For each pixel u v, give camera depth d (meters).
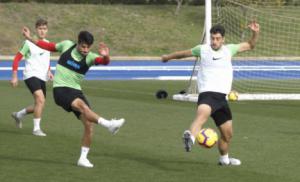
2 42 107.00
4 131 33.12
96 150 27.83
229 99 50.19
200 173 23.19
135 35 116.00
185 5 132.00
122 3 128.88
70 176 22.31
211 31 23.44
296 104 49.06
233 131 34.06
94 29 115.81
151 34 117.00
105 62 23.56
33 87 31.81
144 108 44.31
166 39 116.00
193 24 123.31
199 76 23.78
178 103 48.06
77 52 23.73
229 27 63.00
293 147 29.23
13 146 28.52
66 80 23.88
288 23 91.38
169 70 85.44
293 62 89.25
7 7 116.81
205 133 23.08
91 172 23.06
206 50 23.58
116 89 60.31
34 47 31.88
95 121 23.19
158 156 26.62
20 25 112.75
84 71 23.92
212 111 23.08
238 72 80.00
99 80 71.38
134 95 54.34
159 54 110.62
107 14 121.88
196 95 50.31
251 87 65.75
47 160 25.22
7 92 54.97
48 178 21.92
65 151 27.36
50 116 39.44
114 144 29.56
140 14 124.12
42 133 31.77
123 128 34.81
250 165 24.91
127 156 26.50
